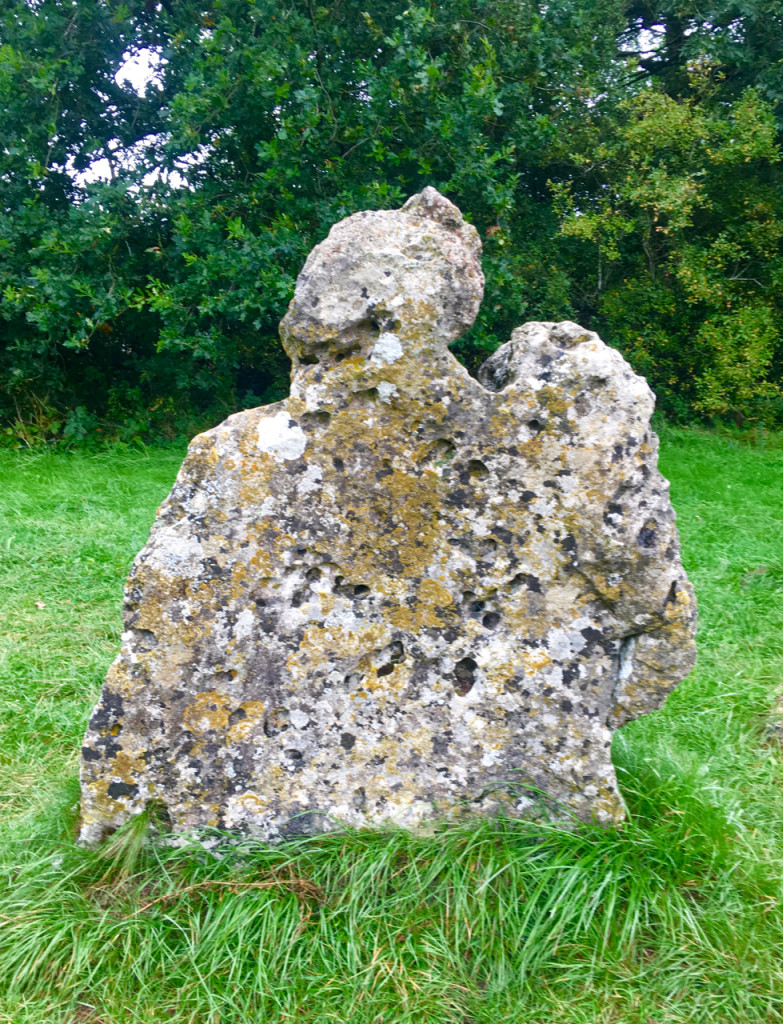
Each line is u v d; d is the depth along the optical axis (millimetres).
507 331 13688
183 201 10172
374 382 2746
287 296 9438
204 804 2852
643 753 3406
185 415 11328
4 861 2873
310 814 2893
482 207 10961
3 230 9945
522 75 11336
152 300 9805
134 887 2748
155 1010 2424
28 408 10555
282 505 2785
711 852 2811
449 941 2602
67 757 3615
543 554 2822
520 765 2926
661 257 14578
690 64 12992
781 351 14266
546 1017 2428
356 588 2887
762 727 3945
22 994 2469
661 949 2568
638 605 2789
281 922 2590
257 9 9969
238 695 2828
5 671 4262
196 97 9641
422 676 2918
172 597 2750
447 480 2805
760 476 9836
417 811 2918
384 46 10898
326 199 10344
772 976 2475
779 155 13352
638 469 2746
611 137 13508
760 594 5574
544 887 2670
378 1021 2393
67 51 10531
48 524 6652
